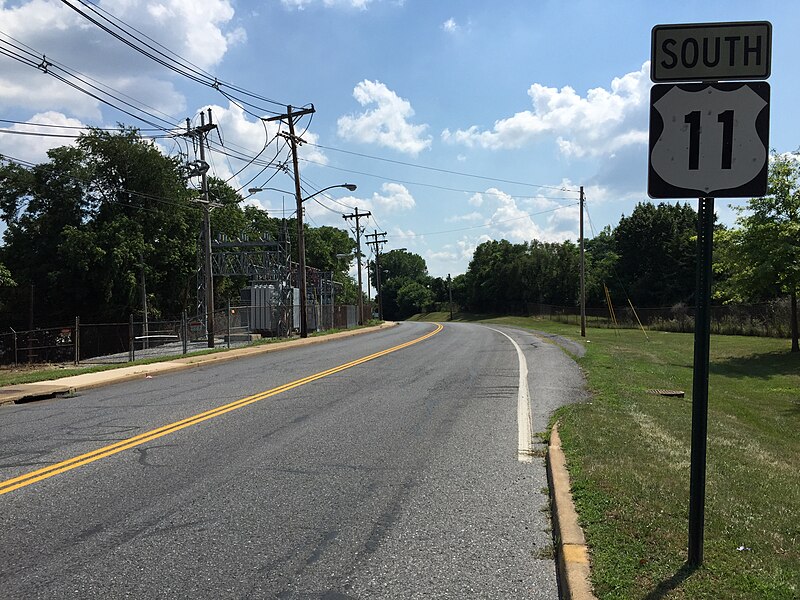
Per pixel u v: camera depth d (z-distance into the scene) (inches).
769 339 1171.3
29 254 1685.5
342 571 157.5
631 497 190.1
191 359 805.2
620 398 407.5
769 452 289.6
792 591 127.2
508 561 162.1
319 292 1838.1
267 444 298.5
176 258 1818.4
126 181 1823.3
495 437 309.3
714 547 151.3
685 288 2265.0
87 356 1312.7
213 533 184.4
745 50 135.3
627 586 131.8
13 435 340.2
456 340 1132.5
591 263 2824.8
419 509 203.8
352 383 519.8
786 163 895.1
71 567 161.6
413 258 5871.1
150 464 264.7
